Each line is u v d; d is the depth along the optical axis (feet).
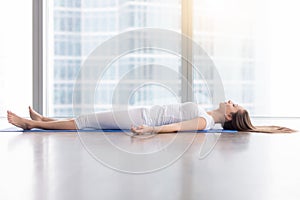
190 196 3.83
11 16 16.89
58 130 11.80
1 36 16.88
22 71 16.96
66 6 17.12
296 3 17.21
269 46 17.25
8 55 16.92
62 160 6.06
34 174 4.91
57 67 17.12
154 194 3.89
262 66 17.29
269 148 7.80
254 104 17.34
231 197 3.82
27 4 16.93
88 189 4.09
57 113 17.15
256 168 5.46
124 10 17.08
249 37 17.22
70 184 4.33
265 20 17.22
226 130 12.25
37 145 8.11
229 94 17.26
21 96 16.97
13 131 11.59
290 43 17.21
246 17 17.20
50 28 17.13
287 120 16.76
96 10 17.11
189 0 17.04
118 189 4.09
